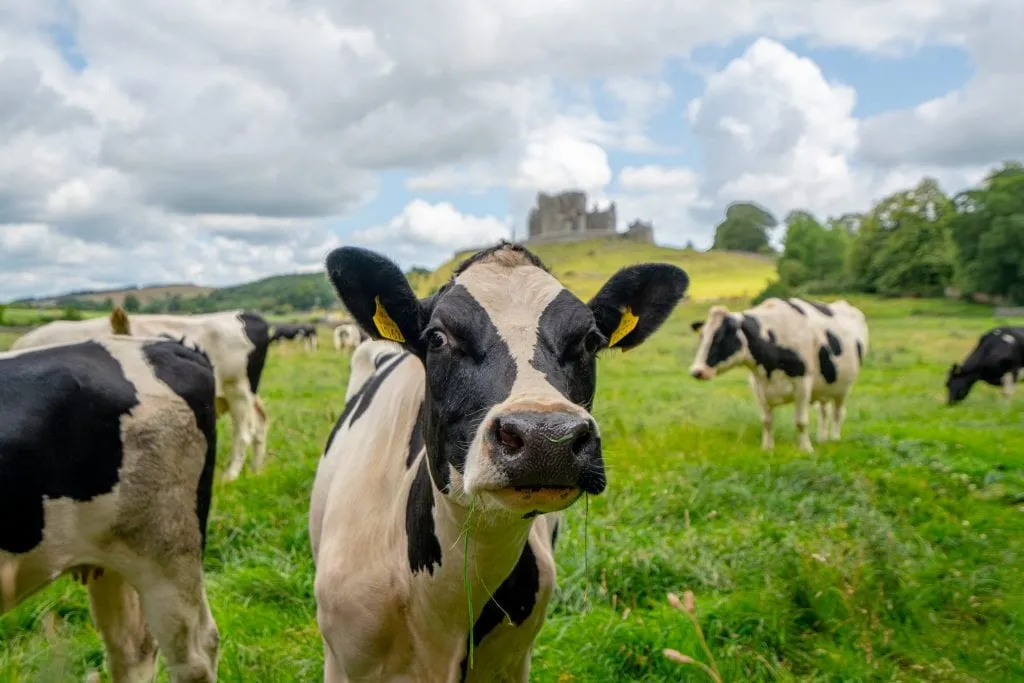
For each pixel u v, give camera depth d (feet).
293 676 13.82
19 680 12.01
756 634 15.30
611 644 14.69
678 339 118.93
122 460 11.30
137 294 386.73
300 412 44.78
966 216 189.98
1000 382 58.03
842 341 38.29
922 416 47.01
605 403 48.80
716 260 322.14
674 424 38.04
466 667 9.53
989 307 174.60
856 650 14.92
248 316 34.32
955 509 24.53
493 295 8.63
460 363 8.26
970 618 16.66
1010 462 30.68
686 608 9.23
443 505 8.70
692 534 20.47
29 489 10.48
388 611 9.52
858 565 17.53
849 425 43.73
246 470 32.60
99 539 11.28
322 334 166.30
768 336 36.32
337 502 10.86
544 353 8.17
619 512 22.89
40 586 11.00
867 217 227.20
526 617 9.82
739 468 28.17
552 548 12.25
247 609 16.60
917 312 169.48
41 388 10.80
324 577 10.00
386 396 11.87
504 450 6.95
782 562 17.85
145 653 12.97
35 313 143.43
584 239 375.25
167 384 12.03
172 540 11.87
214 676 12.49
